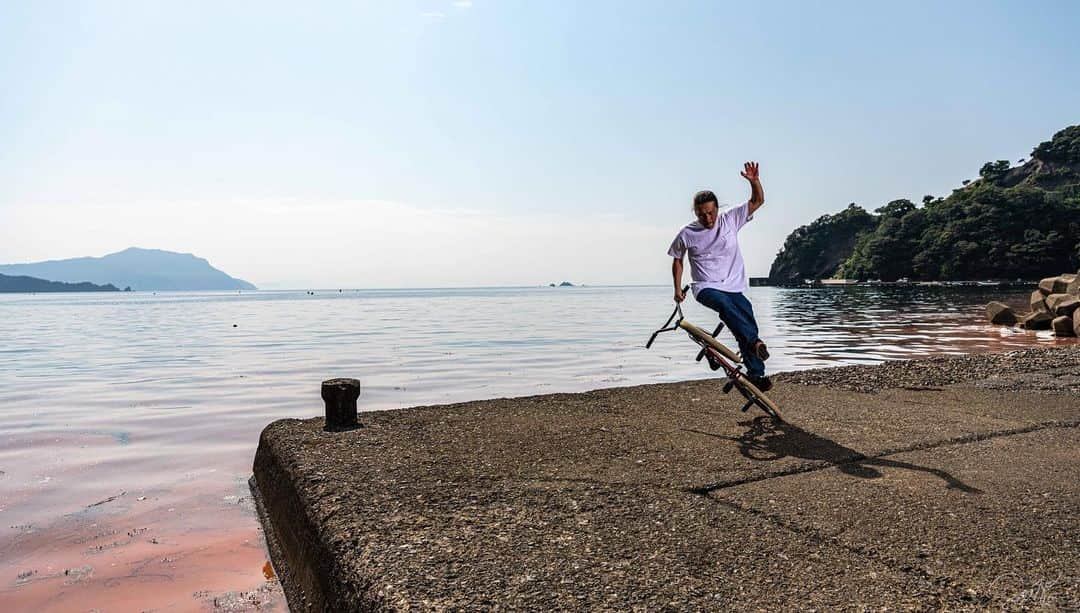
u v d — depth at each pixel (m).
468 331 28.25
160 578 3.64
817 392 6.17
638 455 4.03
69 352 20.53
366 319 43.19
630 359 15.57
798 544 2.63
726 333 23.25
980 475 3.52
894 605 2.12
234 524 4.54
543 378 12.34
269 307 81.50
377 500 3.25
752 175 4.73
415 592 2.25
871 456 3.93
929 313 36.81
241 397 10.74
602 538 2.73
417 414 5.31
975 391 6.27
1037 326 23.17
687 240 4.80
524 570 2.42
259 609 3.27
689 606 2.12
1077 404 5.54
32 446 7.10
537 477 3.61
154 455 6.66
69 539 4.27
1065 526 2.78
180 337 27.59
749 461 3.86
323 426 4.94
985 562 2.44
